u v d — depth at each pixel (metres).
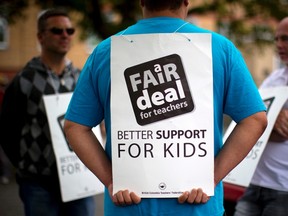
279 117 3.30
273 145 3.37
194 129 2.20
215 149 2.26
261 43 12.70
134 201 2.19
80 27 11.97
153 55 2.22
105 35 11.43
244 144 2.20
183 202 2.19
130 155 2.21
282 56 3.57
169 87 2.21
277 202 3.35
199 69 2.21
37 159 3.67
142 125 2.21
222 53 2.24
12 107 3.72
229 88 2.25
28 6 11.43
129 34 2.27
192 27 2.28
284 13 12.12
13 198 7.66
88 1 11.16
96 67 2.30
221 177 2.21
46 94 3.72
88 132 2.33
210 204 2.22
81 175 3.70
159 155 2.19
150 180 2.19
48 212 3.69
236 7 12.38
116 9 11.96
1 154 8.86
